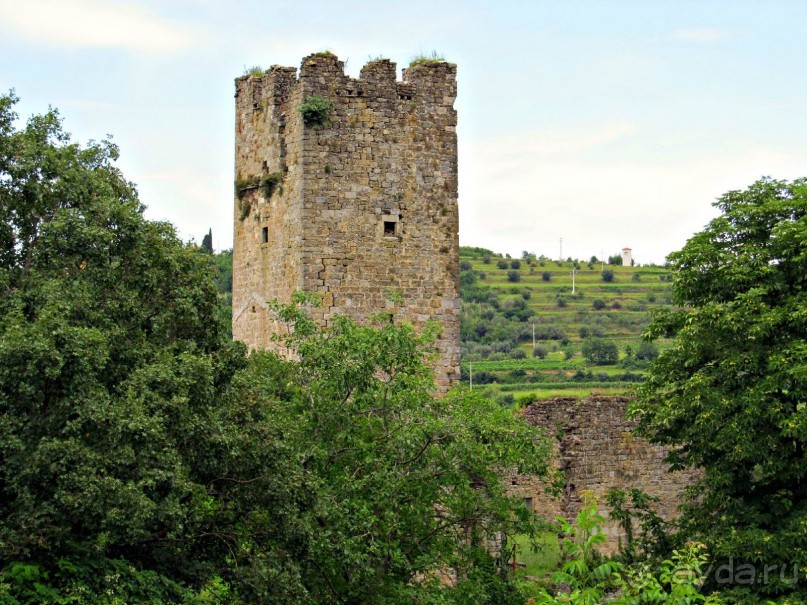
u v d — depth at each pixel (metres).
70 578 25.97
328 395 34.03
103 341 26.98
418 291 43.38
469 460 33.94
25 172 30.05
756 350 35.56
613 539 46.03
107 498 25.45
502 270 181.75
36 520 25.25
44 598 25.05
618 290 168.12
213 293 32.03
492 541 39.91
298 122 42.62
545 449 36.03
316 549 30.55
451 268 43.81
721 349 36.19
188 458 28.91
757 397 34.81
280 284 43.69
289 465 30.72
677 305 38.50
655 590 23.56
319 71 42.56
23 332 26.12
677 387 37.19
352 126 42.81
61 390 26.33
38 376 25.91
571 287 168.88
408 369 34.88
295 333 35.19
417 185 43.53
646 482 47.09
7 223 30.20
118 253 30.53
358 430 34.31
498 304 157.62
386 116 43.19
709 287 37.50
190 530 29.78
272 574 29.31
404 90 43.44
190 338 31.56
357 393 33.81
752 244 37.00
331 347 34.00
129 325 30.17
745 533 33.81
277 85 43.97
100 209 30.34
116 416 26.34
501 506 35.34
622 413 46.88
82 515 25.69
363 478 32.75
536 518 36.31
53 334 26.09
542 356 124.19
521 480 45.44
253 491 30.27
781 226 36.12
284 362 35.50
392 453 33.50
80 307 28.22
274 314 43.69
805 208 36.72
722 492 35.91
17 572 25.02
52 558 26.36
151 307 30.88
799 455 35.00
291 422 32.22
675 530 46.97
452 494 34.69
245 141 45.97
